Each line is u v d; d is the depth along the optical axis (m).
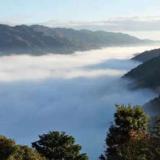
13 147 22.70
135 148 22.42
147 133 25.94
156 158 21.47
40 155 24.12
